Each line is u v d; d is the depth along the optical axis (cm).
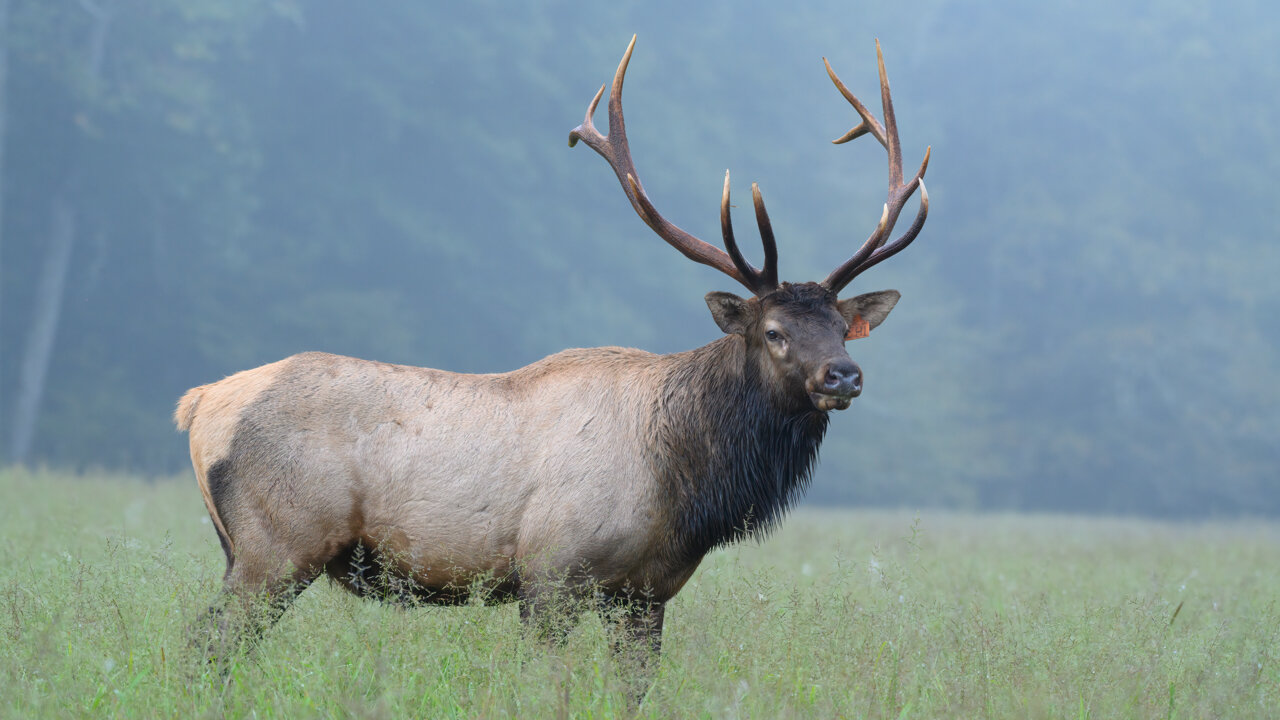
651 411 2195
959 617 2475
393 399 2156
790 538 4772
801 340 2153
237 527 2086
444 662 1970
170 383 12738
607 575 2138
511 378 2244
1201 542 5525
